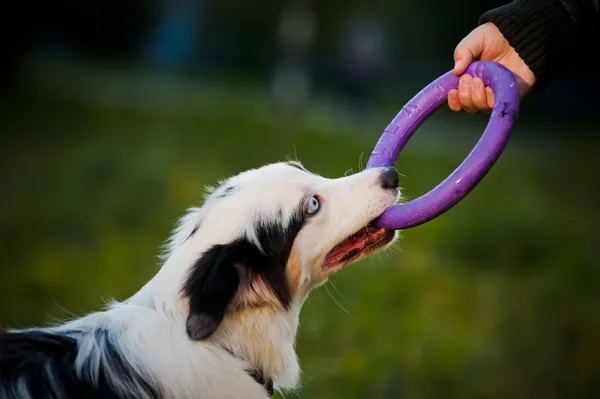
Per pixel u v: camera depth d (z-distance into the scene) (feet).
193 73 122.11
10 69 76.07
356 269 30.96
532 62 15.57
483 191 49.26
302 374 21.74
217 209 14.71
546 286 30.55
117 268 29.30
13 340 13.06
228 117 73.56
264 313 14.39
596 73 94.12
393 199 15.92
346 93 100.58
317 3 125.59
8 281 27.84
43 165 47.21
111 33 131.95
